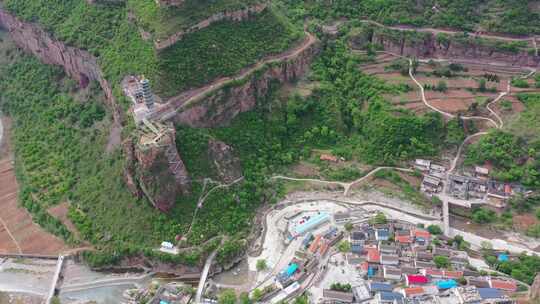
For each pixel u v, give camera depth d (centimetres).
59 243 13075
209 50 14588
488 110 15388
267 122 15512
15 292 12156
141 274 12556
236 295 11812
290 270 12062
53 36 15912
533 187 13788
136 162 12569
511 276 11525
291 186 14625
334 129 15875
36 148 15275
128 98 13488
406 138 14875
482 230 13362
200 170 13488
